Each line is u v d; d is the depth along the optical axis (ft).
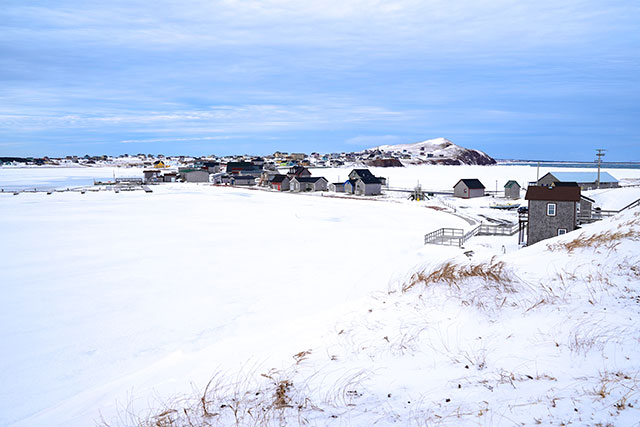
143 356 44.98
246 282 75.97
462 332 26.32
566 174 278.05
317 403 19.08
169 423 19.40
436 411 16.94
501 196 288.71
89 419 22.66
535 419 15.34
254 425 17.53
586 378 18.22
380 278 71.97
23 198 273.75
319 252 106.11
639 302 27.12
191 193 343.26
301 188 378.12
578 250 44.70
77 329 53.57
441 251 102.01
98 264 91.66
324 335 30.19
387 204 250.98
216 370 26.66
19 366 43.01
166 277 80.12
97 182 450.71
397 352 24.49
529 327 25.64
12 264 91.56
